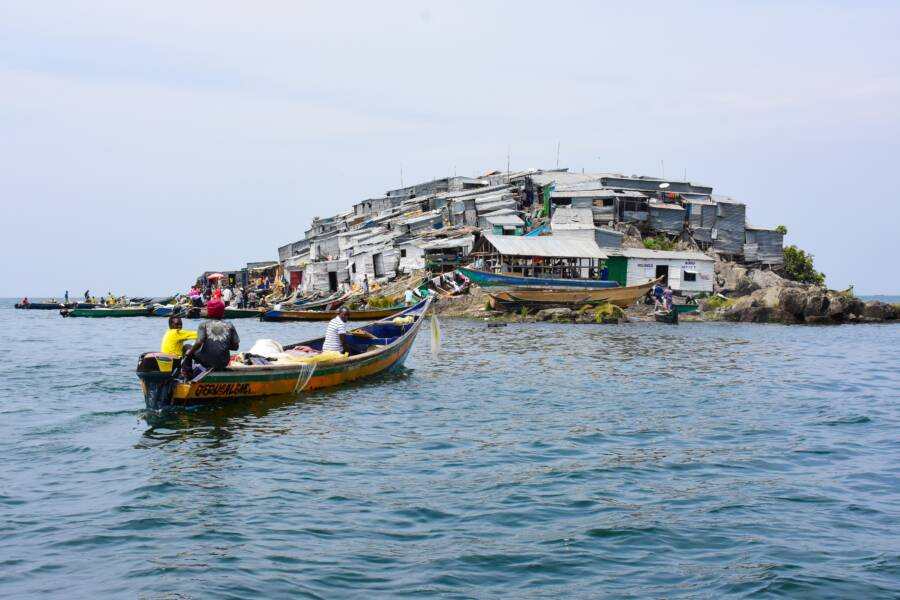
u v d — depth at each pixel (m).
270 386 17.38
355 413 16.17
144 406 16.84
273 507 9.80
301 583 7.48
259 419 15.46
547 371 23.16
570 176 76.44
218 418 15.52
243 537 8.71
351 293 62.03
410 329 23.34
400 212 80.69
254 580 7.52
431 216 71.06
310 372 18.34
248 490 10.52
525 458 12.39
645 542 8.66
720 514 9.63
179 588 7.33
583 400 17.94
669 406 17.19
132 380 20.94
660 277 53.78
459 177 86.50
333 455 12.52
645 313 52.41
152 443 13.30
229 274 85.44
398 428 14.68
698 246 67.50
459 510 9.72
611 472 11.56
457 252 62.00
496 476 11.31
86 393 18.64
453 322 48.06
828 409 16.92
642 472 11.58
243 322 53.91
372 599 7.14
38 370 23.23
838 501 10.19
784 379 21.88
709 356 28.03
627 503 10.06
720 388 19.94
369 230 77.31
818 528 9.13
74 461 12.07
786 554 8.30
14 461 12.08
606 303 51.75
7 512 9.58
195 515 9.48
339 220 98.62
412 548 8.41
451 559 8.11
